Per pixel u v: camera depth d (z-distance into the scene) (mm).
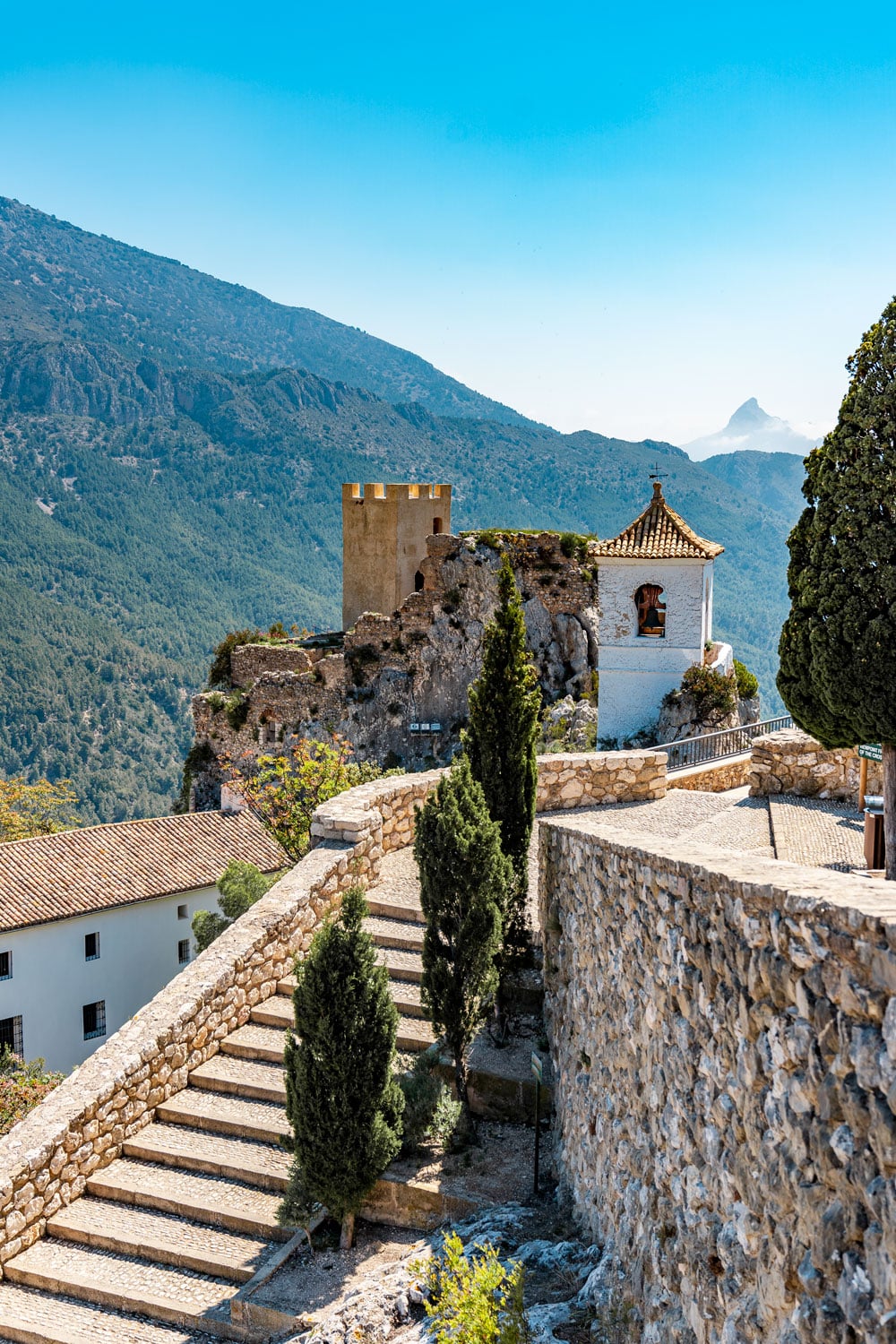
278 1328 11172
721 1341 6801
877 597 14602
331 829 18156
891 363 14648
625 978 9656
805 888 6055
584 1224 10641
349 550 72438
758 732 25328
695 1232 7398
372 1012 11898
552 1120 13117
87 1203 13562
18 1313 12117
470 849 13102
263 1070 15203
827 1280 5512
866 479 14758
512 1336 8555
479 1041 14305
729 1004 6941
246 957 16141
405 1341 9875
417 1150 12945
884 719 14531
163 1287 12188
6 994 39281
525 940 14883
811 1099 5789
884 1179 5078
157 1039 14656
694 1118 7598
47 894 40750
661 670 42156
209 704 67250
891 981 5055
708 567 43594
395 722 63812
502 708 15352
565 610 62344
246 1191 13344
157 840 45188
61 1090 14008
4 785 62844
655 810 19250
